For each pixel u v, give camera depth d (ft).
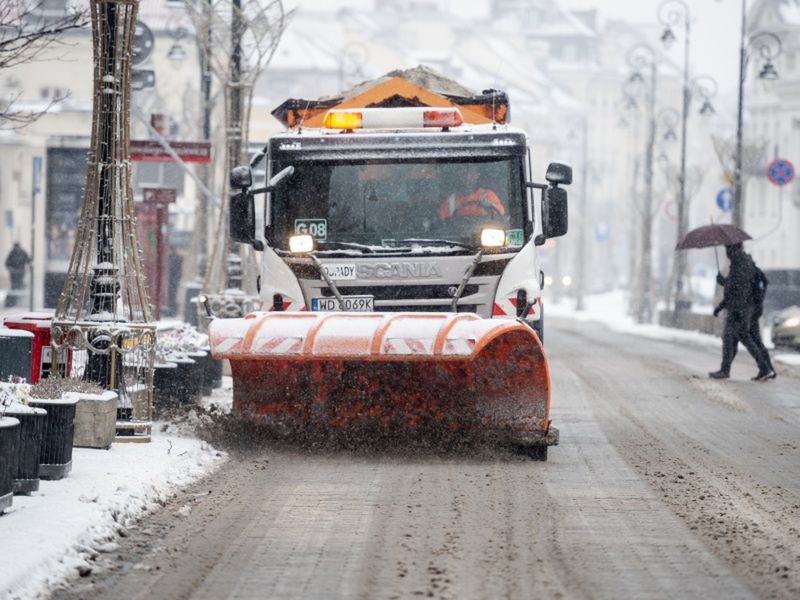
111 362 100.53
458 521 74.28
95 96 101.14
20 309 338.95
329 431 99.45
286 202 111.96
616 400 147.74
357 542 68.59
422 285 110.11
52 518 69.05
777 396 156.04
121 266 102.12
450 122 112.27
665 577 62.13
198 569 62.64
